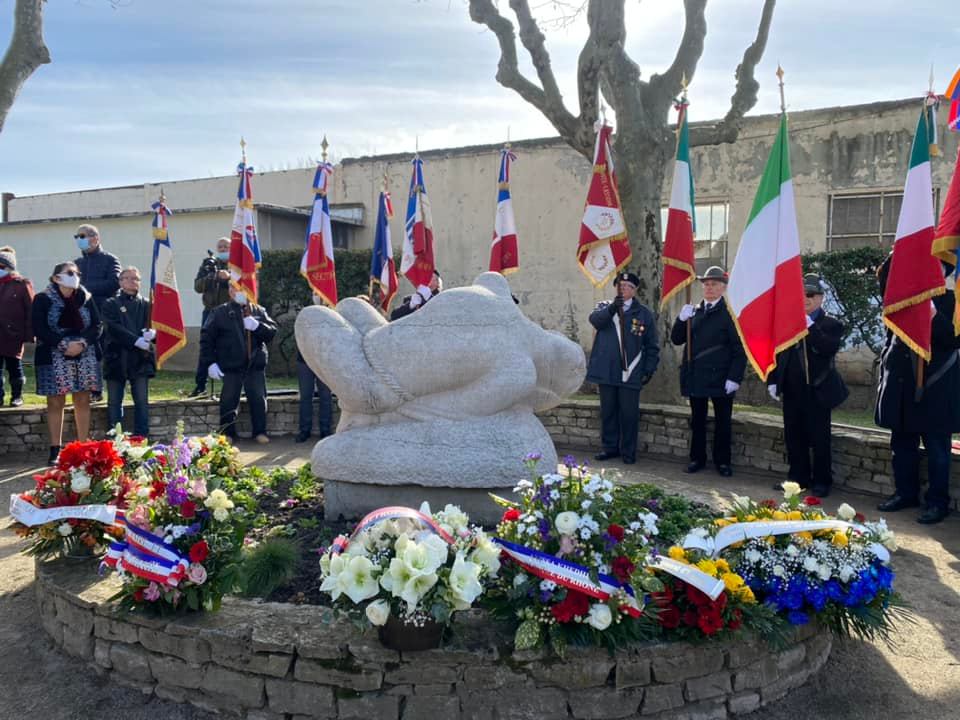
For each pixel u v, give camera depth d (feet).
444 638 9.78
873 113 42.55
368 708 9.60
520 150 50.78
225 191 63.82
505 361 14.53
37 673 11.32
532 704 9.60
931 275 17.67
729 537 11.07
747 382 39.88
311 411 29.84
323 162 26.84
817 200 44.21
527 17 34.17
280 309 50.60
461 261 53.47
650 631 10.03
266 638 9.87
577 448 29.86
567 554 9.66
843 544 11.16
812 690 11.03
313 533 13.91
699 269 47.21
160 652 10.57
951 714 10.43
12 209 75.20
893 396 19.65
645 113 33.04
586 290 49.75
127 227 56.49
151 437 29.50
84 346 23.97
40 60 31.50
